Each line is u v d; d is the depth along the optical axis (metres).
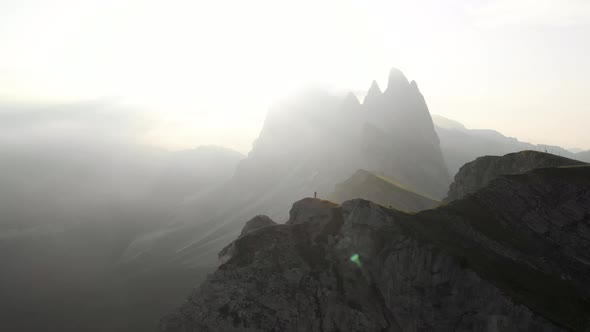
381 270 58.75
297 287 59.69
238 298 59.66
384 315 55.88
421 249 56.19
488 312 49.44
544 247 57.41
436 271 54.53
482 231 59.56
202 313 59.66
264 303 58.72
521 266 55.00
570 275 53.75
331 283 59.34
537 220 60.22
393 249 58.41
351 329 55.59
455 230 60.88
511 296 48.66
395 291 56.72
